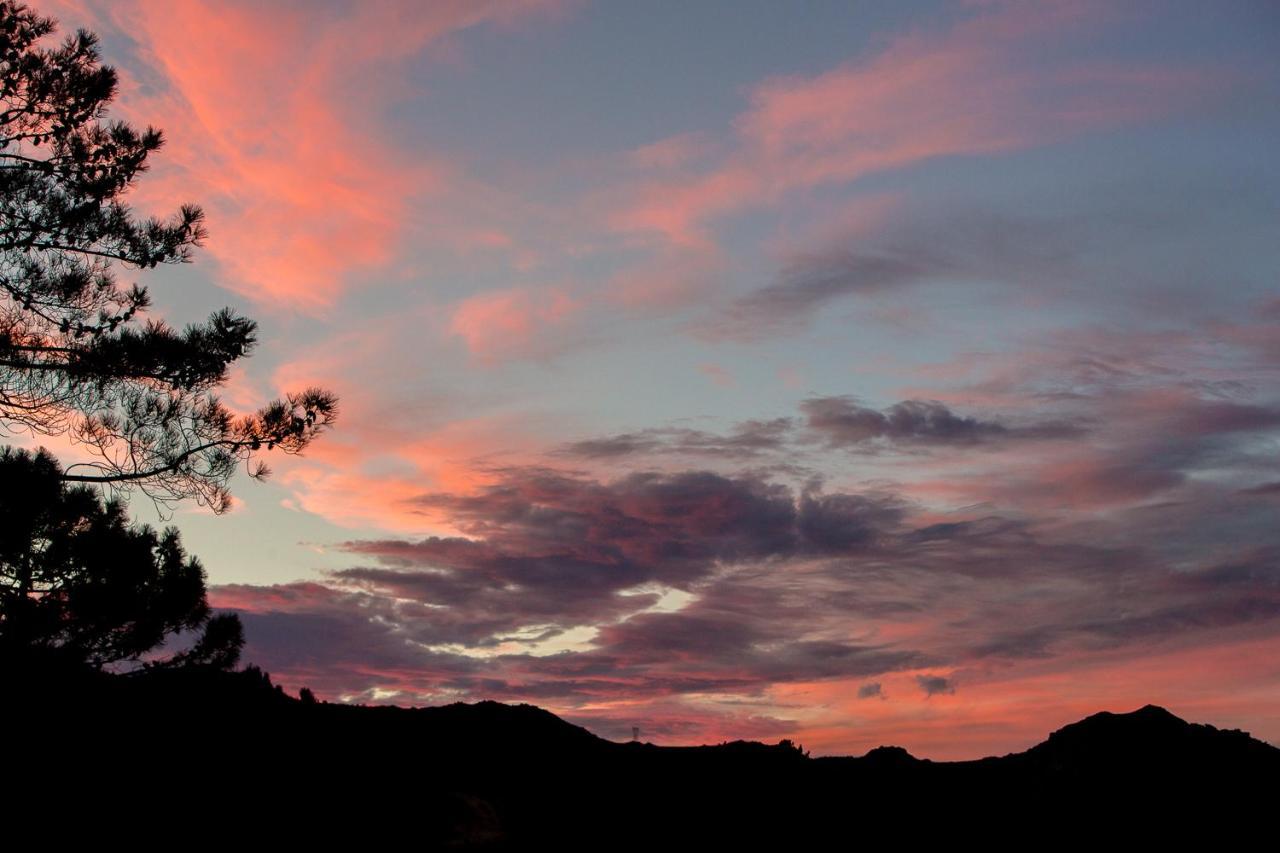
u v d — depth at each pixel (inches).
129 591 673.0
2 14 743.7
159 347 739.4
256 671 816.3
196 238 791.7
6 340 721.6
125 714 669.3
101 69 774.5
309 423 783.1
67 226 748.0
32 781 582.9
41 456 691.4
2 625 644.7
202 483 767.1
